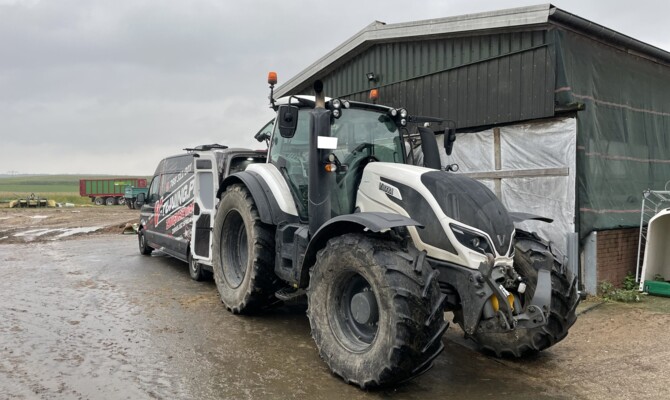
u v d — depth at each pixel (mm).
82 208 35844
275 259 5348
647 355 4574
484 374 4266
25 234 15617
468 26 7398
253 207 5566
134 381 3900
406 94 8859
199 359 4410
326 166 4598
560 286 4395
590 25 6715
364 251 3822
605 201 7047
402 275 3629
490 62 7422
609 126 7309
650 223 6965
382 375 3611
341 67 10477
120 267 8930
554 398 3773
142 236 10320
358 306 3969
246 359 4441
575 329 5418
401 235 4090
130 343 4789
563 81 6555
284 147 5629
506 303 3674
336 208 4781
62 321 5488
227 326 5395
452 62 7992
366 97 9766
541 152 6945
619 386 3959
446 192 4086
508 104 7188
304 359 4465
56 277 8016
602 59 7277
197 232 7348
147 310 5980
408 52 8781
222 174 7078
